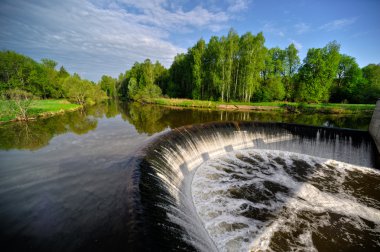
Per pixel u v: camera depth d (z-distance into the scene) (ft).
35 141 64.95
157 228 19.19
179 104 177.17
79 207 26.71
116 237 18.19
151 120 105.09
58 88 237.86
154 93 213.66
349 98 181.78
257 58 160.56
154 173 32.17
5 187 34.37
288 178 48.91
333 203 39.34
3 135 73.31
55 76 246.47
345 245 29.40
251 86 167.63
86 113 134.62
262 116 119.65
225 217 34.19
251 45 157.69
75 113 134.51
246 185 45.03
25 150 55.42
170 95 236.02
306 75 173.78
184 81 237.04
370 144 56.95
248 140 69.87
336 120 104.53
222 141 64.85
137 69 285.23
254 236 30.32
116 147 57.93
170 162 41.78
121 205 22.56
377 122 56.03
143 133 76.54
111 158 48.42
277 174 50.83
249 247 28.32
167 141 47.01
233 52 166.30
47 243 20.56
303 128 66.85
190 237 22.90
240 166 54.80
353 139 59.26
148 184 27.37
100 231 20.15
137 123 97.04
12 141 64.90
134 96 247.50
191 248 20.57
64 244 20.01
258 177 48.98
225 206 37.27
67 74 316.60
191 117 115.24
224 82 172.45
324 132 63.21
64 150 55.16
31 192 32.42
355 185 46.11
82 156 50.06
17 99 105.70
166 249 17.15
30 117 108.58
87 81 220.23
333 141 61.93
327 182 47.42
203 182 45.32
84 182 35.45
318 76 162.20
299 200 40.11
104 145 60.13
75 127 87.76
